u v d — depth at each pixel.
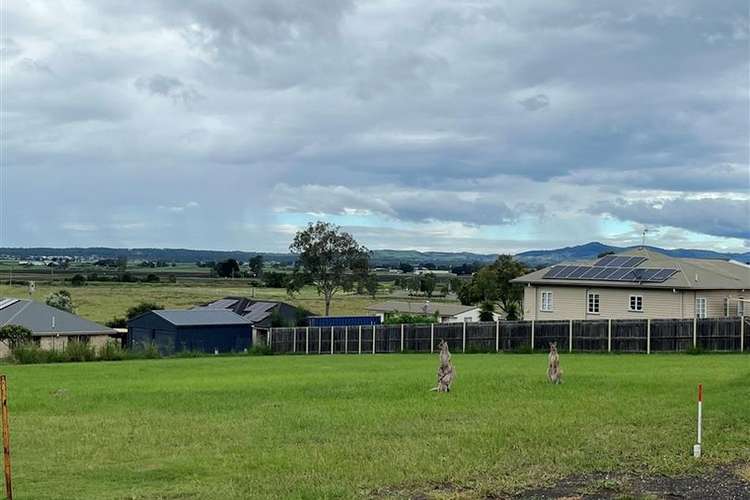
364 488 11.76
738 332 39.19
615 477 12.32
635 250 54.00
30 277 161.50
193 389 25.16
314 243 84.88
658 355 38.59
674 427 16.05
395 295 129.38
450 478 12.25
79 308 97.62
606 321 42.28
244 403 21.06
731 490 11.57
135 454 14.31
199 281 170.50
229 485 11.92
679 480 12.15
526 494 11.42
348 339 51.53
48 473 12.84
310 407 19.94
